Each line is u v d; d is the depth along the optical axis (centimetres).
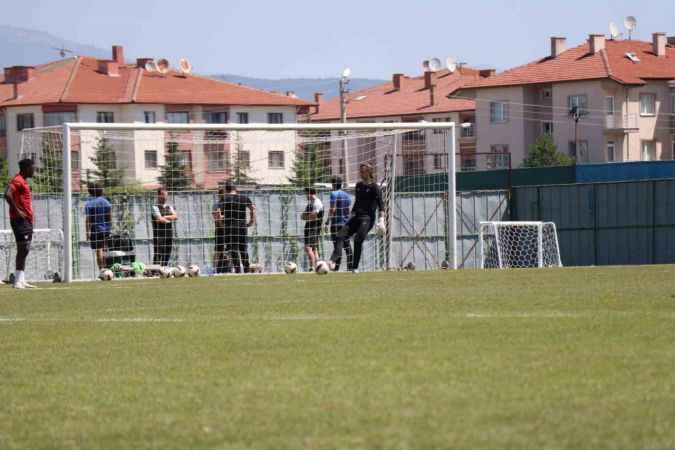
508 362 2275
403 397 1925
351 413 1811
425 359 2366
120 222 9825
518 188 13175
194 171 12206
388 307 3719
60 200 9681
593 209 12688
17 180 6078
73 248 9162
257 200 10481
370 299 4147
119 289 5628
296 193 10588
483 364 2259
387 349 2556
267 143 11931
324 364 2358
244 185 11800
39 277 9081
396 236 12081
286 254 10550
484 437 1590
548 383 2012
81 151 9688
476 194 12950
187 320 3516
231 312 3766
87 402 2055
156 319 3600
